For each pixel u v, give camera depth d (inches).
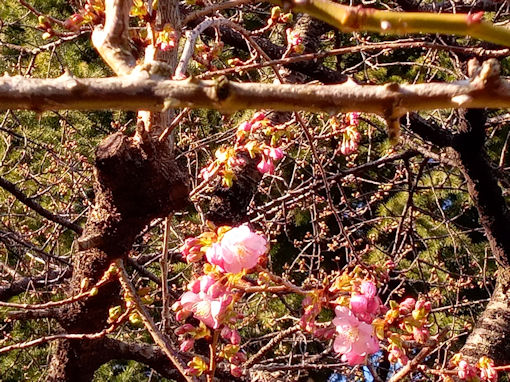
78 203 219.0
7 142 182.4
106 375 238.2
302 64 141.6
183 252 58.7
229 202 118.0
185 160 203.8
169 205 79.0
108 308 95.0
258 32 88.9
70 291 92.9
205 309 62.2
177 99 28.1
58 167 183.3
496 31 24.2
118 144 75.0
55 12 248.8
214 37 149.6
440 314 214.8
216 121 231.9
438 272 231.8
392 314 59.0
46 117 233.9
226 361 106.5
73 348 104.1
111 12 43.6
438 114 187.5
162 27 72.9
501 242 145.0
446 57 203.3
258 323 210.8
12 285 162.7
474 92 26.6
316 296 60.3
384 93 27.6
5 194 201.2
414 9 135.1
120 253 84.9
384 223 225.9
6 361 200.7
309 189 160.9
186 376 70.0
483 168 143.2
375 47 75.1
